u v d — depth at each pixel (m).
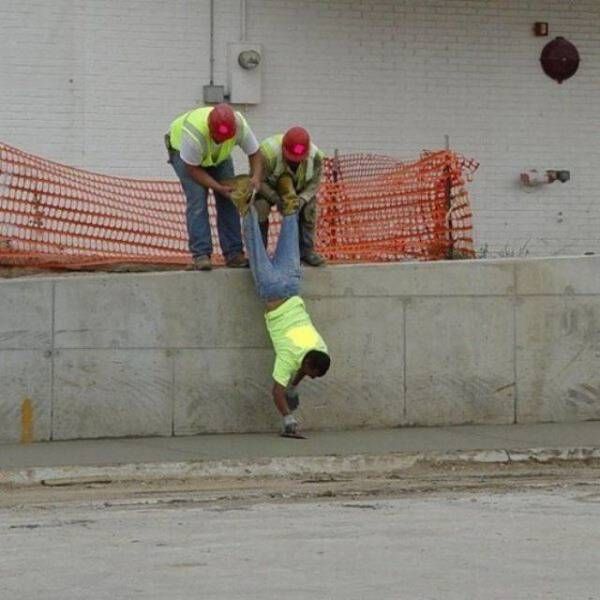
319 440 42.38
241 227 44.16
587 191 59.38
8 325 42.16
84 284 42.62
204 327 43.44
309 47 56.75
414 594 24.81
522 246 58.84
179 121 43.53
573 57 58.94
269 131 56.47
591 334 46.31
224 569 26.95
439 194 47.94
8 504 34.78
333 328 44.41
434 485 37.72
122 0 55.06
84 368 42.72
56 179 47.50
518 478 38.94
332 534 30.44
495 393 45.66
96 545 29.34
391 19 57.38
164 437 43.16
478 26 58.22
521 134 58.78
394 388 44.94
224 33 55.94
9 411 42.22
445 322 45.25
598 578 26.09
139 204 48.81
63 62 54.69
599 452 41.31
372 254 48.03
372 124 57.38
